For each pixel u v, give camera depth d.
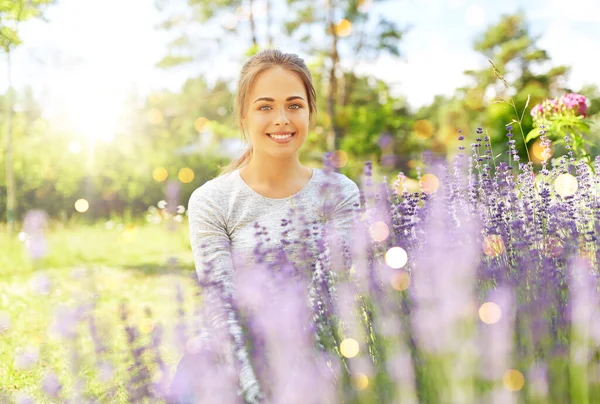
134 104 17.22
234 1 17.95
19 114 14.62
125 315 1.51
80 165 14.63
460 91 20.89
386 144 2.22
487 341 1.03
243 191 2.09
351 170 14.05
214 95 18.80
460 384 0.99
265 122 2.02
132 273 6.88
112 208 14.72
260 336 1.26
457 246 1.39
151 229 10.98
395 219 1.77
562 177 2.36
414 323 1.21
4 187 14.08
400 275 1.34
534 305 1.34
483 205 1.95
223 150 15.08
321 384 1.15
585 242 1.82
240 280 1.45
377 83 19.83
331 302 1.47
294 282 1.39
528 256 1.61
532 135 2.41
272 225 2.05
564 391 1.13
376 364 1.28
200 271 2.01
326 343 1.38
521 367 1.13
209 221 2.06
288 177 2.10
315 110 2.17
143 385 1.37
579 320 1.16
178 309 1.37
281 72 2.03
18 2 9.30
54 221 12.33
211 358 1.27
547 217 1.98
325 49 17.56
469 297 1.08
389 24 17.97
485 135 2.10
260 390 1.30
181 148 16.20
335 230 1.82
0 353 3.33
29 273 6.62
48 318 3.63
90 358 1.46
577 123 3.60
